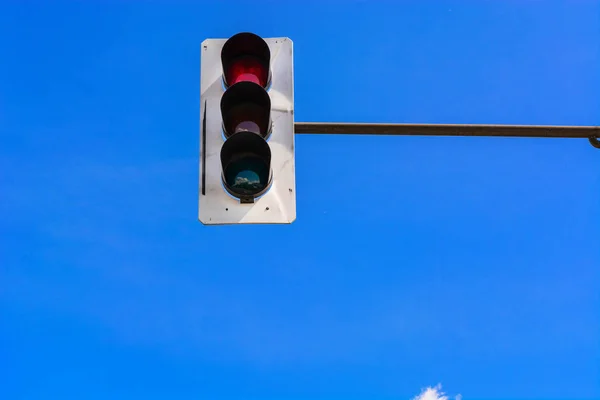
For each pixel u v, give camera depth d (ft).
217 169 17.81
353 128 20.80
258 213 17.56
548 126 21.35
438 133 21.01
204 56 18.84
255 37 18.57
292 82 18.61
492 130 21.18
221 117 18.20
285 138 18.10
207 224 17.48
